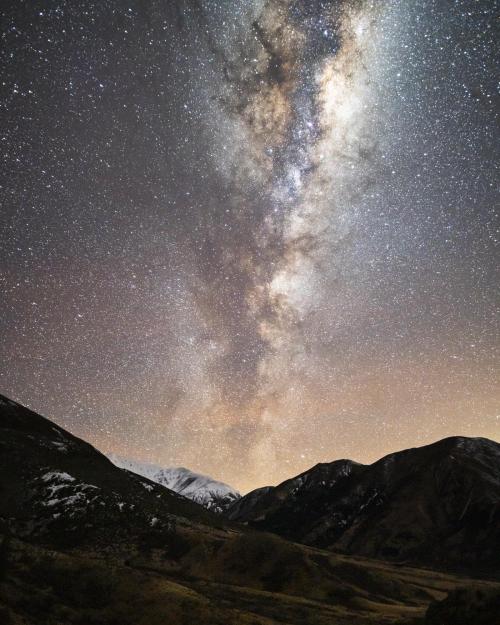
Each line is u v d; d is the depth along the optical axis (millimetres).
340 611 57312
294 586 67188
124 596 47531
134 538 78500
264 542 74625
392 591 80812
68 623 40312
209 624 44219
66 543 74375
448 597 48000
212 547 76188
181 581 65562
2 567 47219
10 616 37031
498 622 42688
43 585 46250
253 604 56156
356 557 122875
